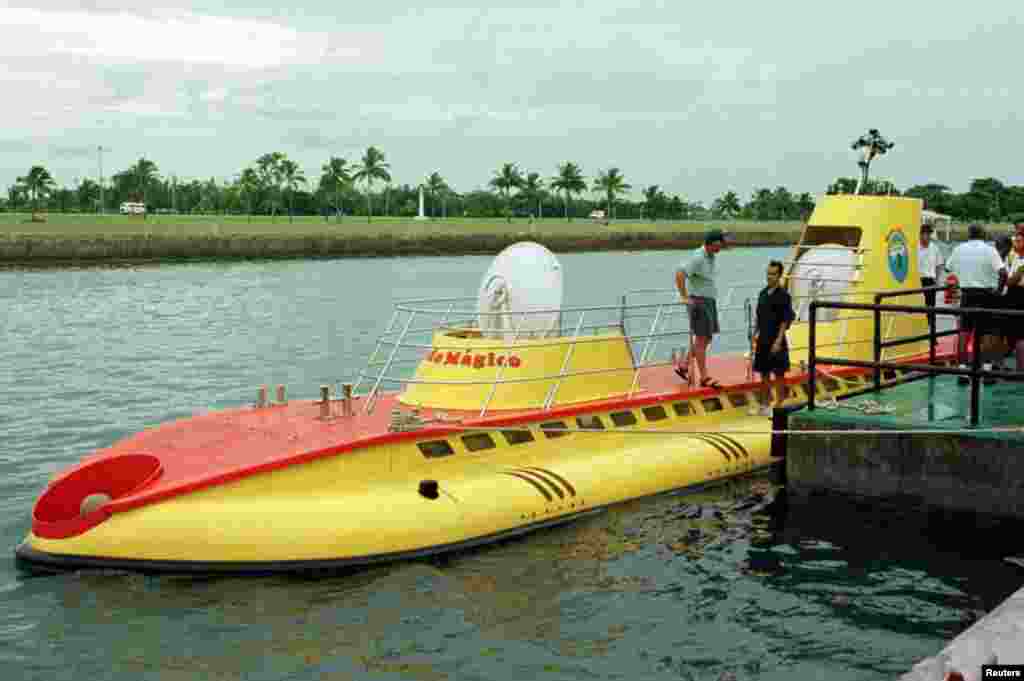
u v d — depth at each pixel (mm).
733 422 15656
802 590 10703
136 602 9875
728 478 14617
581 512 12734
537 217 183750
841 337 17938
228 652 8984
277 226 121250
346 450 11305
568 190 176875
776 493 14070
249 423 12562
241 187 151250
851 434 13234
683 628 9734
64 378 24562
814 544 12078
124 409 20734
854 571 11234
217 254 85875
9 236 74312
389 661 8906
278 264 80438
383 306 43906
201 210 191750
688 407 15414
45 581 10336
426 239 102875
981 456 12297
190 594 10039
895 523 12828
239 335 33438
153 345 30875
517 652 9141
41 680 8516
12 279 59125
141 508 10516
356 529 10656
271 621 9555
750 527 12664
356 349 30172
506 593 10414
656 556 11602
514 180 171375
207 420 12875
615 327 15242
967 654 7008
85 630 9344
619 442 14094
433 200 190125
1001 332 15500
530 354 13695
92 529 10492
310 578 10430
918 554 11758
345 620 9617
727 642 9453
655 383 16094
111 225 107688
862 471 13188
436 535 11141
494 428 12734
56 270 67500
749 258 96312
